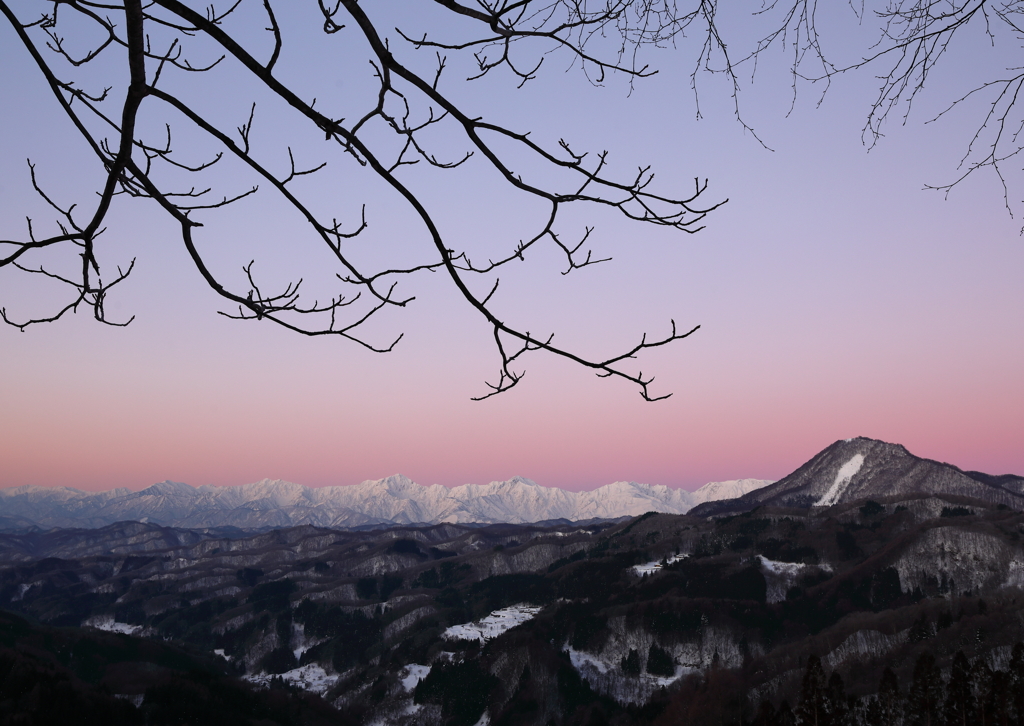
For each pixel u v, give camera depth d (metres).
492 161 2.92
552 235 3.16
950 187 3.75
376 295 3.19
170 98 2.63
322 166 2.98
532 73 3.07
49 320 3.48
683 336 2.88
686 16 3.45
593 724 118.81
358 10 2.55
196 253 3.02
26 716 86.25
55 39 3.00
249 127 2.77
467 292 2.92
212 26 2.40
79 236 2.91
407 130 3.04
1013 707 47.41
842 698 57.88
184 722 100.69
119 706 97.50
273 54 2.53
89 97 2.93
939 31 3.41
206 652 188.25
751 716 96.94
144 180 2.82
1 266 2.75
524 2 2.70
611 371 2.94
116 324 3.57
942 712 54.50
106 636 138.62
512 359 3.03
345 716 131.38
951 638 101.44
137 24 2.37
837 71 3.66
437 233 2.83
